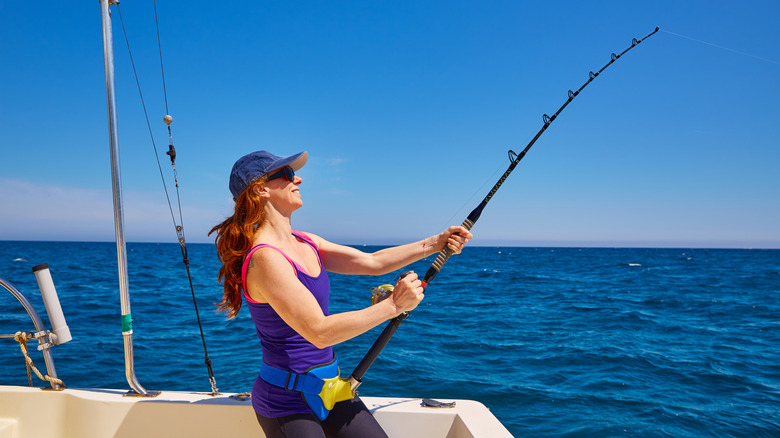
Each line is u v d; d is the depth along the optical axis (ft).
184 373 20.35
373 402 6.39
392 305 4.56
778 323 37.99
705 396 19.03
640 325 36.29
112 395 6.46
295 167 5.12
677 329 34.81
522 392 18.98
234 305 5.02
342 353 24.41
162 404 6.18
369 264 5.79
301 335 4.51
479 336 30.17
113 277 74.49
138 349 24.53
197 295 50.06
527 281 79.92
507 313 41.37
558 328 34.22
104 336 27.96
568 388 19.66
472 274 97.04
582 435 15.12
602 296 56.85
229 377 19.81
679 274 102.78
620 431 15.46
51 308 6.76
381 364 22.16
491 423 5.67
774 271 115.03
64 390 6.59
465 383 19.88
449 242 5.60
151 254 185.88
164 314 36.68
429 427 5.99
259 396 4.97
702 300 53.42
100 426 6.27
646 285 73.92
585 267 130.52
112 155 6.61
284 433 4.83
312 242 5.60
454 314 40.27
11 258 136.26
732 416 16.87
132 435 6.22
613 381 20.76
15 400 6.50
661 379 21.34
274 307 4.57
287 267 4.58
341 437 5.05
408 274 4.68
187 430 6.12
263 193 4.92
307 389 4.85
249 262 4.66
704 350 27.48
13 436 6.41
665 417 16.70
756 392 19.67
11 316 33.63
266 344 4.99
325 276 5.28
